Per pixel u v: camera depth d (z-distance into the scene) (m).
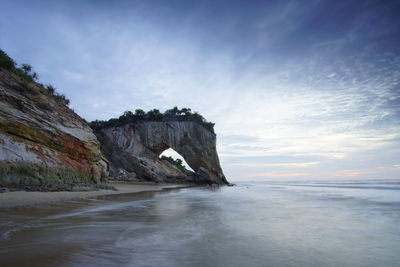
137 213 11.18
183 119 69.75
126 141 65.50
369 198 21.33
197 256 5.19
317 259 5.16
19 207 11.10
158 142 67.06
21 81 24.59
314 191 33.16
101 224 8.38
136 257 5.02
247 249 5.77
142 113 69.44
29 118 22.31
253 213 11.78
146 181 60.06
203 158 67.12
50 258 4.77
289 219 10.12
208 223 8.98
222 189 41.09
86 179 27.36
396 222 9.64
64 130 26.31
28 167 19.36
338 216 11.09
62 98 30.77
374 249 5.93
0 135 18.61
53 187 20.22
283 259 5.12
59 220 8.76
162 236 6.84
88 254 5.11
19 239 6.08
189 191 33.19
